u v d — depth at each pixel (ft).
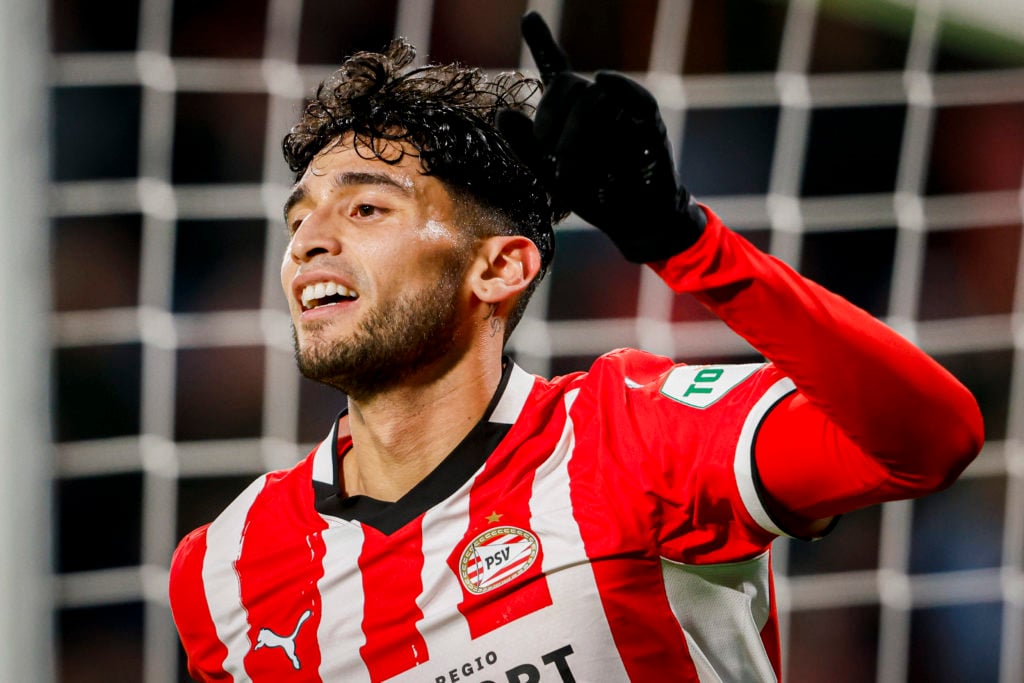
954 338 41.29
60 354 40.52
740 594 13.65
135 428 40.91
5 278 24.98
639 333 35.73
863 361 10.67
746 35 46.37
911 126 37.32
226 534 15.33
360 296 13.62
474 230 14.33
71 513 42.27
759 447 12.43
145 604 40.75
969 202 45.70
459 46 42.04
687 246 10.83
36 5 25.59
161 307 35.04
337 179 14.11
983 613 42.42
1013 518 38.96
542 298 34.65
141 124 45.21
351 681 13.94
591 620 12.96
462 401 14.35
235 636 14.82
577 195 10.63
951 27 47.91
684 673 13.23
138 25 43.75
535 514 13.55
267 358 41.06
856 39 47.88
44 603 25.16
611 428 13.82
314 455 15.67
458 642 13.42
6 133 25.09
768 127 47.03
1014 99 46.01
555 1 33.96
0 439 24.79
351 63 15.99
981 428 11.36
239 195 37.14
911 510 43.01
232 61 42.06
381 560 14.03
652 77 35.09
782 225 35.94
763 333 10.86
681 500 12.91
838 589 40.37
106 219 40.57
